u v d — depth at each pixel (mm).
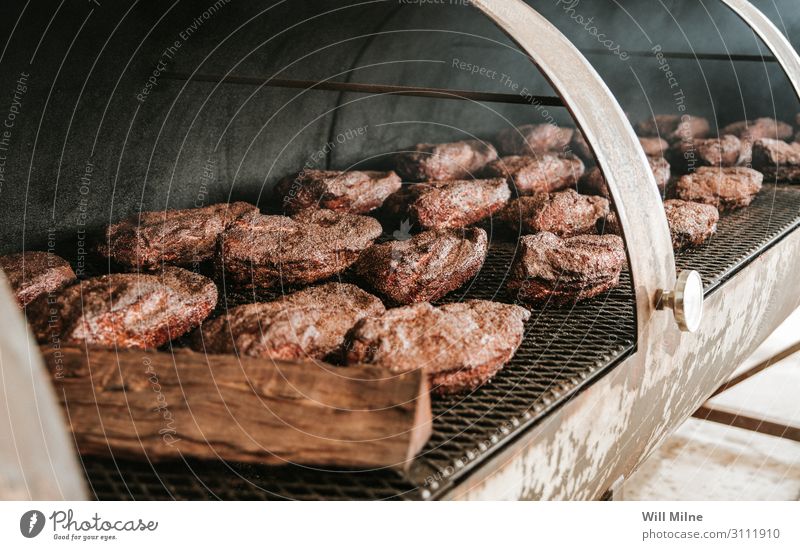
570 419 1199
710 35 3762
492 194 2135
